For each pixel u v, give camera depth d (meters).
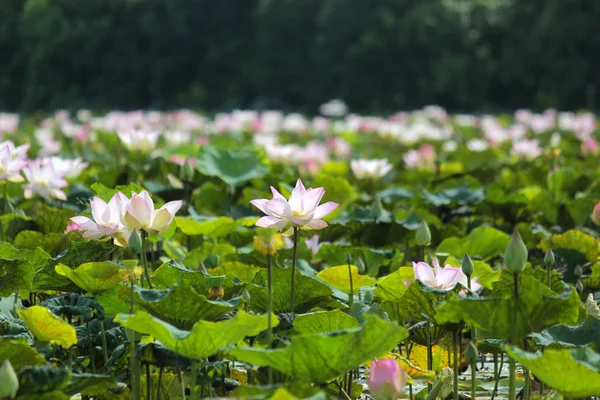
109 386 5.34
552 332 5.68
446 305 5.41
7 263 6.25
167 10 97.50
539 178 16.22
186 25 97.75
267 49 92.50
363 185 15.09
